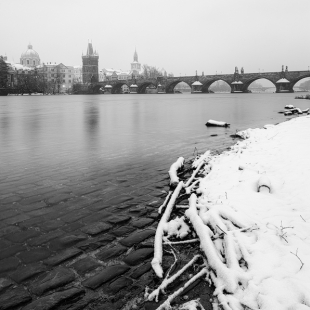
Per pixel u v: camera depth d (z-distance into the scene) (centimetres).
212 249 388
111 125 2039
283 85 12119
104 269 390
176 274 369
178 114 2994
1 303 327
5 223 517
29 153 1087
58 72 18325
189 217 493
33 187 702
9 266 395
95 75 19600
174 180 711
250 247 386
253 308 296
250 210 494
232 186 619
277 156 845
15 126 1964
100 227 505
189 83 14425
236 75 13175
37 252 429
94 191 679
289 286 312
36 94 15200
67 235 478
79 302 331
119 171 845
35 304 327
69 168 874
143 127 1920
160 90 15088
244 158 859
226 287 332
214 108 3922
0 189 687
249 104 4800
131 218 543
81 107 4288
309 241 395
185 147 1217
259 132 1420
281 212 480
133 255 422
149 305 328
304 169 682
